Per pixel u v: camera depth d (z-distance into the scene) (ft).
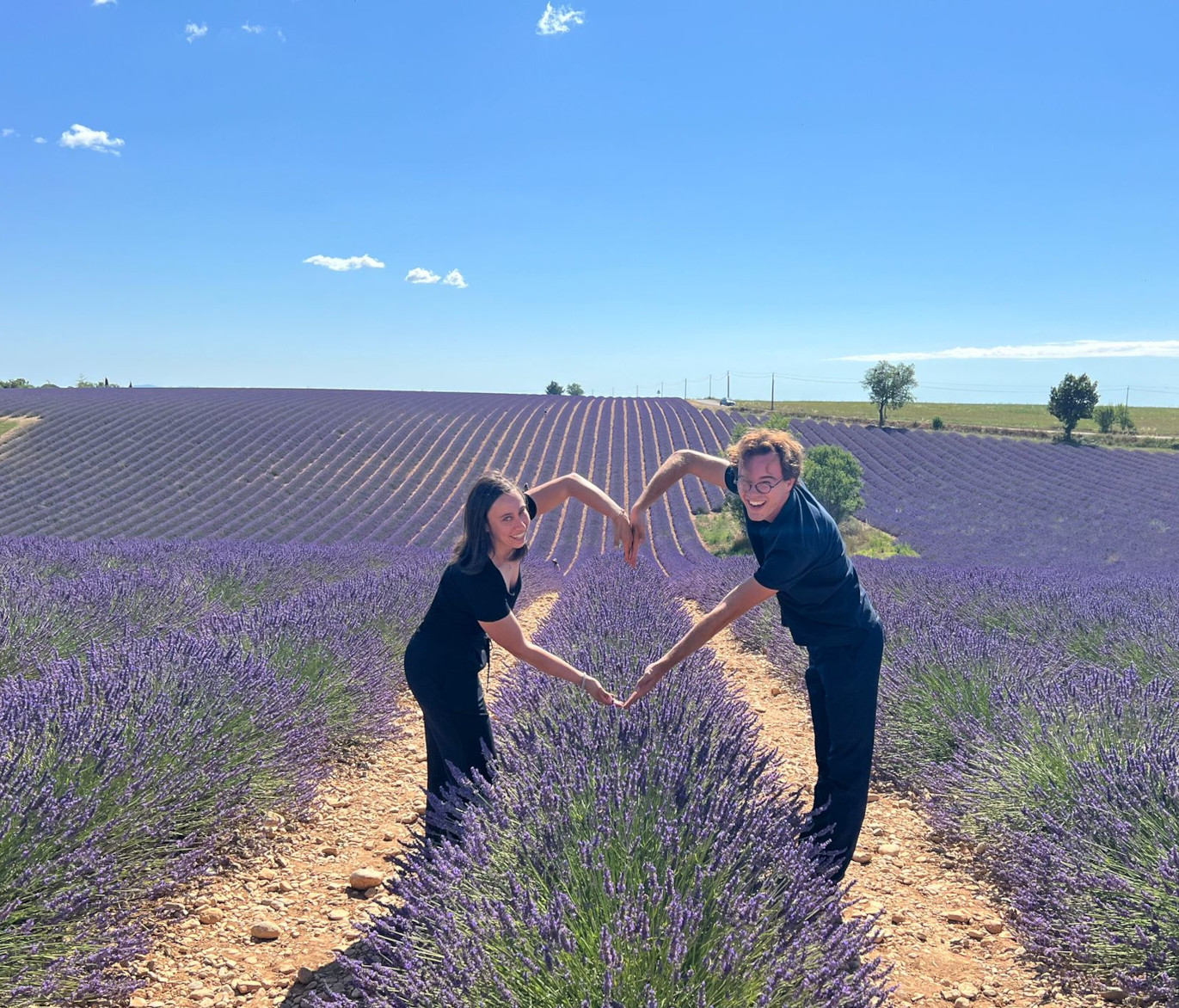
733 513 102.94
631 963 5.49
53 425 132.77
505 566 8.73
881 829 11.84
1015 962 7.94
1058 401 168.86
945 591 28.76
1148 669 17.08
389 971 6.04
